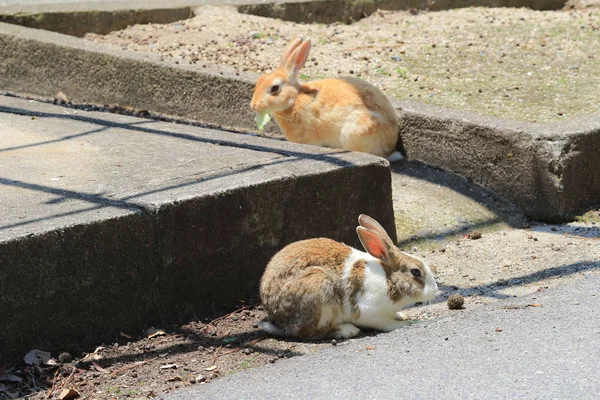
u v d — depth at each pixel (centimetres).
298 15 1784
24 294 692
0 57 1488
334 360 675
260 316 805
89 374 689
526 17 1730
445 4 1869
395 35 1619
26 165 902
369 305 757
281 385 632
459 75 1353
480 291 843
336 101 1119
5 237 682
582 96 1223
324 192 878
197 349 738
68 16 1603
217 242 804
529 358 652
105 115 1127
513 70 1373
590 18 1708
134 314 759
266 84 1128
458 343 689
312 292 740
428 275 766
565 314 732
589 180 1062
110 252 734
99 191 805
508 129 1059
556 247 950
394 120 1148
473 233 998
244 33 1602
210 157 926
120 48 1450
